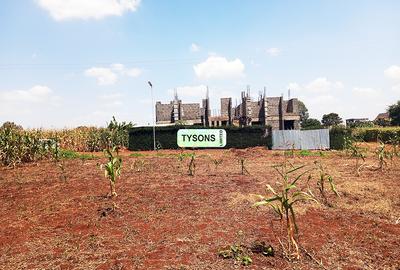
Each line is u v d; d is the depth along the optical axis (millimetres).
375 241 5754
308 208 7828
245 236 5984
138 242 5832
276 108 47188
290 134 30984
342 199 8672
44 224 7055
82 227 6746
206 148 32094
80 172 14875
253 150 27469
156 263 4926
